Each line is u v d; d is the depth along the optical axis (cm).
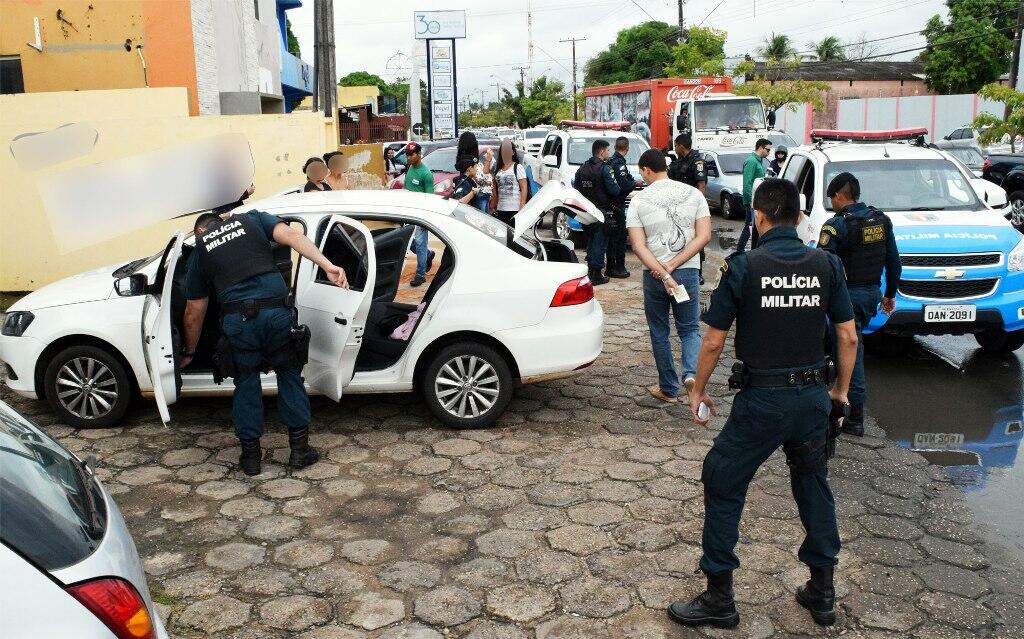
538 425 588
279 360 494
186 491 489
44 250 983
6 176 965
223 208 650
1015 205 1524
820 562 356
